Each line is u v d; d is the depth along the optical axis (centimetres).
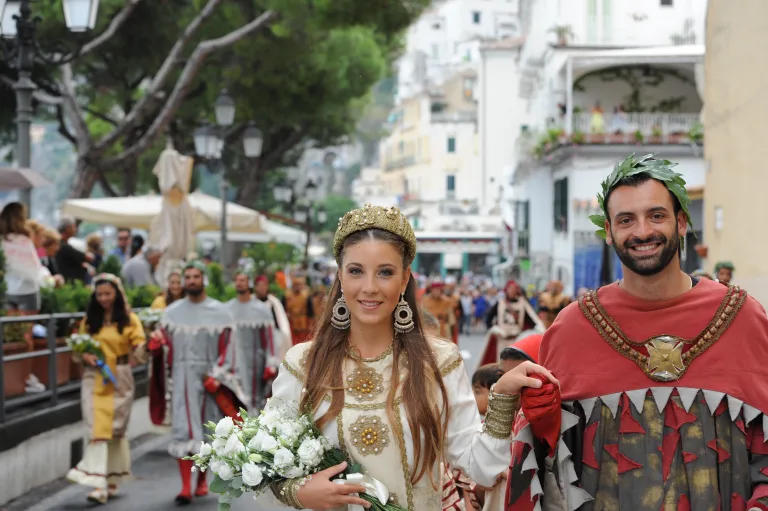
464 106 9362
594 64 3497
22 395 981
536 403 322
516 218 4747
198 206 2077
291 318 1950
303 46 2623
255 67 2862
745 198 1522
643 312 328
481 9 11219
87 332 930
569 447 330
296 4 2011
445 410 345
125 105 2998
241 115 3033
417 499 341
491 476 335
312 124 3531
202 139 1817
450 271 7738
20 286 1073
